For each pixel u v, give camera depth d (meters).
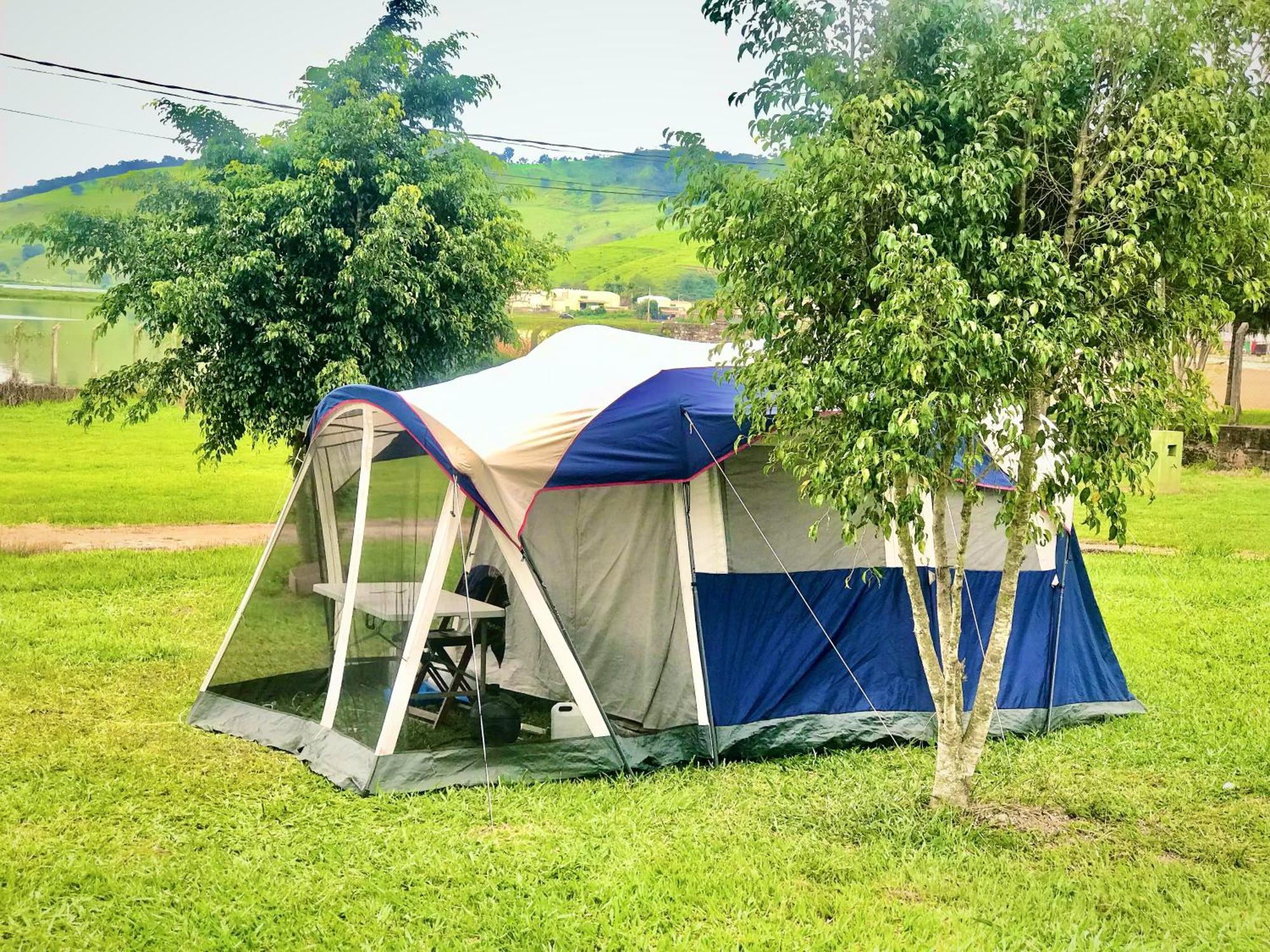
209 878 4.98
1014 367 5.22
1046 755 7.09
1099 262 5.13
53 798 5.88
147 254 11.92
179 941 4.42
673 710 6.94
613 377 7.16
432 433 6.48
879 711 7.26
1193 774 6.74
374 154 12.02
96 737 6.91
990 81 5.43
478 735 6.52
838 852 5.46
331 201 11.55
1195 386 5.73
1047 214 5.71
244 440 27.20
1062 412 5.20
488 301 12.78
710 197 5.71
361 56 12.66
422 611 6.40
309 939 4.49
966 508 5.88
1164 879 5.21
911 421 4.88
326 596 7.25
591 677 7.32
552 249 14.13
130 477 21.62
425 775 6.19
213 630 9.95
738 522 7.07
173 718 7.44
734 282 5.73
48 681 8.14
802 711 7.12
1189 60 5.31
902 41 5.57
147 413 11.91
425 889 4.92
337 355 11.75
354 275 11.33
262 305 11.61
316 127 12.00
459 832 5.58
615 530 7.25
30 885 4.84
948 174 5.26
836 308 5.66
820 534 7.23
